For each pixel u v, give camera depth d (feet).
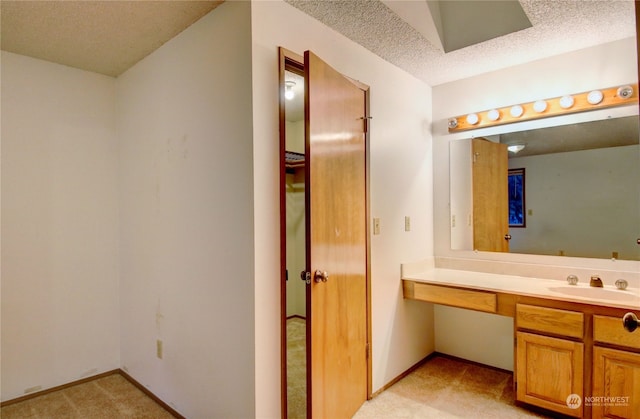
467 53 8.24
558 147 8.47
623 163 7.73
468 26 7.84
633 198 7.63
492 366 9.39
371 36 7.36
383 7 6.31
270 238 5.82
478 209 9.62
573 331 6.70
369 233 7.78
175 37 7.26
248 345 5.66
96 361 9.02
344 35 7.29
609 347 6.37
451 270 9.89
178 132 7.20
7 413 7.43
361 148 7.57
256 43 5.66
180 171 7.16
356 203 7.32
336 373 6.48
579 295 7.00
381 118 8.33
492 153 9.38
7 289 7.86
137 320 8.57
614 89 7.69
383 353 8.23
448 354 10.16
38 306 8.22
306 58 5.74
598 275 7.91
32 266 8.16
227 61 6.04
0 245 7.78
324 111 6.20
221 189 6.17
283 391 5.93
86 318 8.88
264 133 5.76
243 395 5.74
